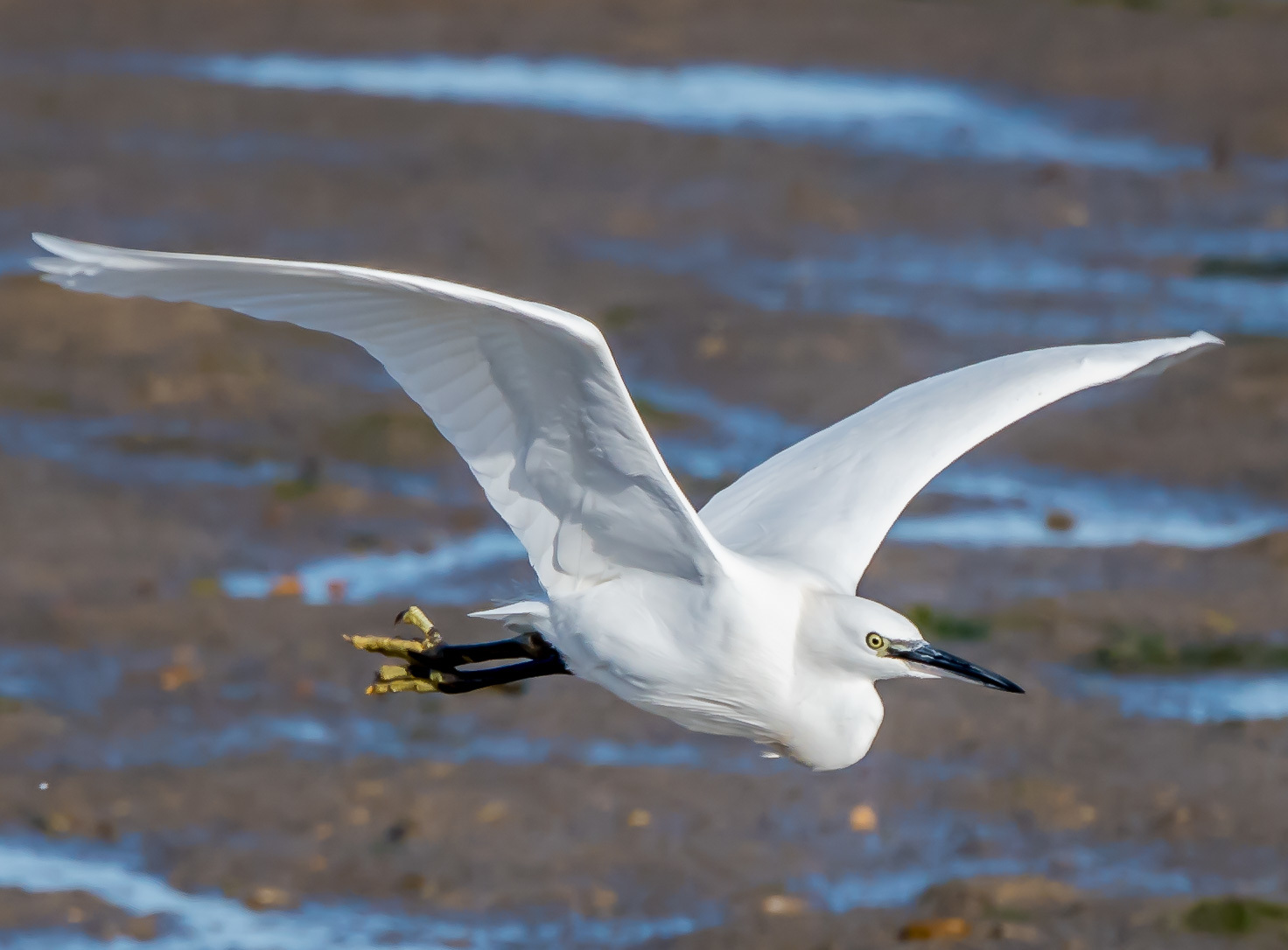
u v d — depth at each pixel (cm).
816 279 2269
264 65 3131
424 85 3039
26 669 1308
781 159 2681
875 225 2470
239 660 1331
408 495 1641
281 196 2502
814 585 791
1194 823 1150
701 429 1817
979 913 1043
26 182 2498
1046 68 3103
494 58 3212
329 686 1303
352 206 2473
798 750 809
